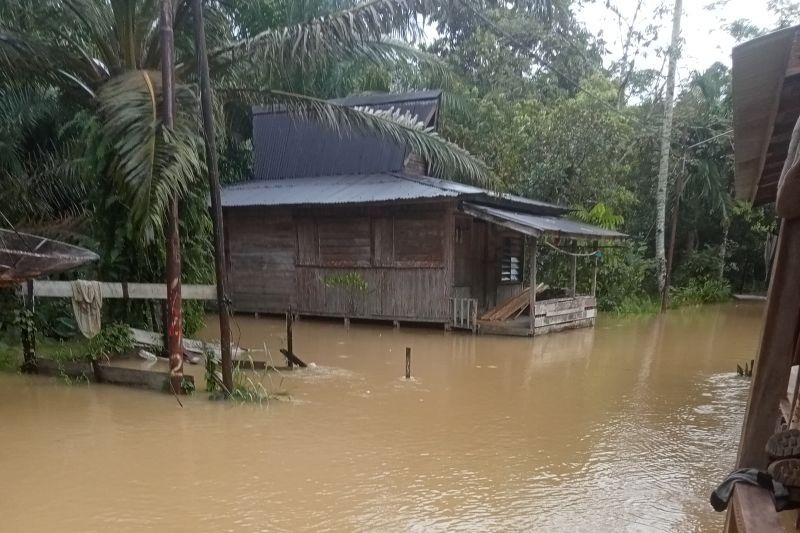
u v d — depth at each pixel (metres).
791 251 2.79
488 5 12.91
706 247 23.98
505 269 16.75
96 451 6.11
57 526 4.59
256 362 9.91
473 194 13.00
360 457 6.05
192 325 11.68
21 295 9.68
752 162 4.47
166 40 7.54
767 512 2.59
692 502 5.21
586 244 17.06
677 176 21.03
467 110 18.44
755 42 3.09
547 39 20.95
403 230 14.20
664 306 18.72
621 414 7.69
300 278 15.55
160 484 5.35
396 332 13.84
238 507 4.93
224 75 11.16
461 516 4.86
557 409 7.86
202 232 11.40
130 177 7.16
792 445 2.59
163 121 7.57
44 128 15.30
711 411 7.87
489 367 10.30
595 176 18.00
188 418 7.21
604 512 4.99
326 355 11.14
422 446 6.40
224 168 18.17
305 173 17.14
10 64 9.35
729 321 16.94
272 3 12.80
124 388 8.46
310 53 9.45
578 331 14.53
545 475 5.71
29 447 6.20
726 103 21.83
